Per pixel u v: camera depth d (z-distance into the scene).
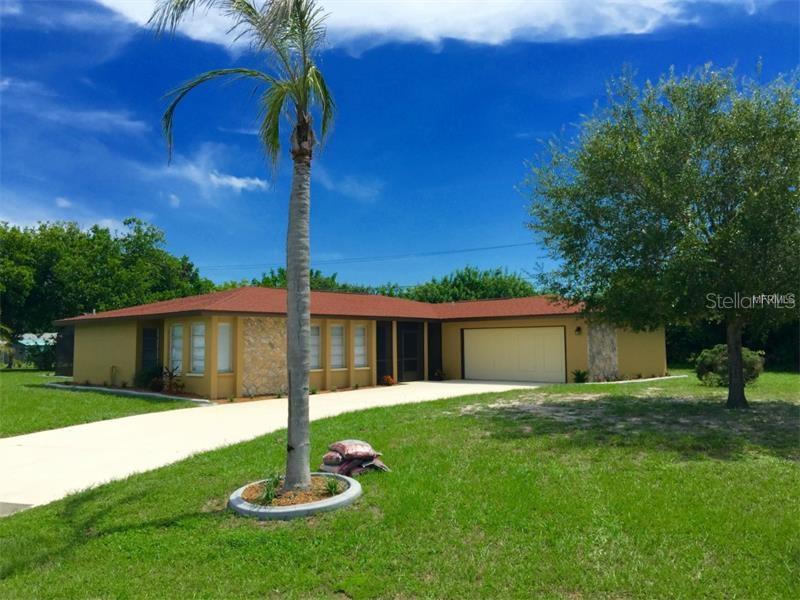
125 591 4.30
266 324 17.39
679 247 10.09
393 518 5.43
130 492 6.74
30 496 7.04
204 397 16.16
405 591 4.15
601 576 4.27
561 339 21.33
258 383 16.97
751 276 10.02
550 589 4.13
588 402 12.80
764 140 10.30
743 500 5.75
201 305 16.36
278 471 7.33
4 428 11.59
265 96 6.93
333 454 7.16
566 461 7.36
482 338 23.67
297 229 6.39
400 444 8.67
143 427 11.61
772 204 9.73
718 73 11.05
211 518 5.73
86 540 5.37
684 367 29.12
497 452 7.92
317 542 5.01
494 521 5.32
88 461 8.73
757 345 27.17
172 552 4.95
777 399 13.04
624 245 10.95
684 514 5.36
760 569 4.33
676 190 10.16
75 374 21.66
